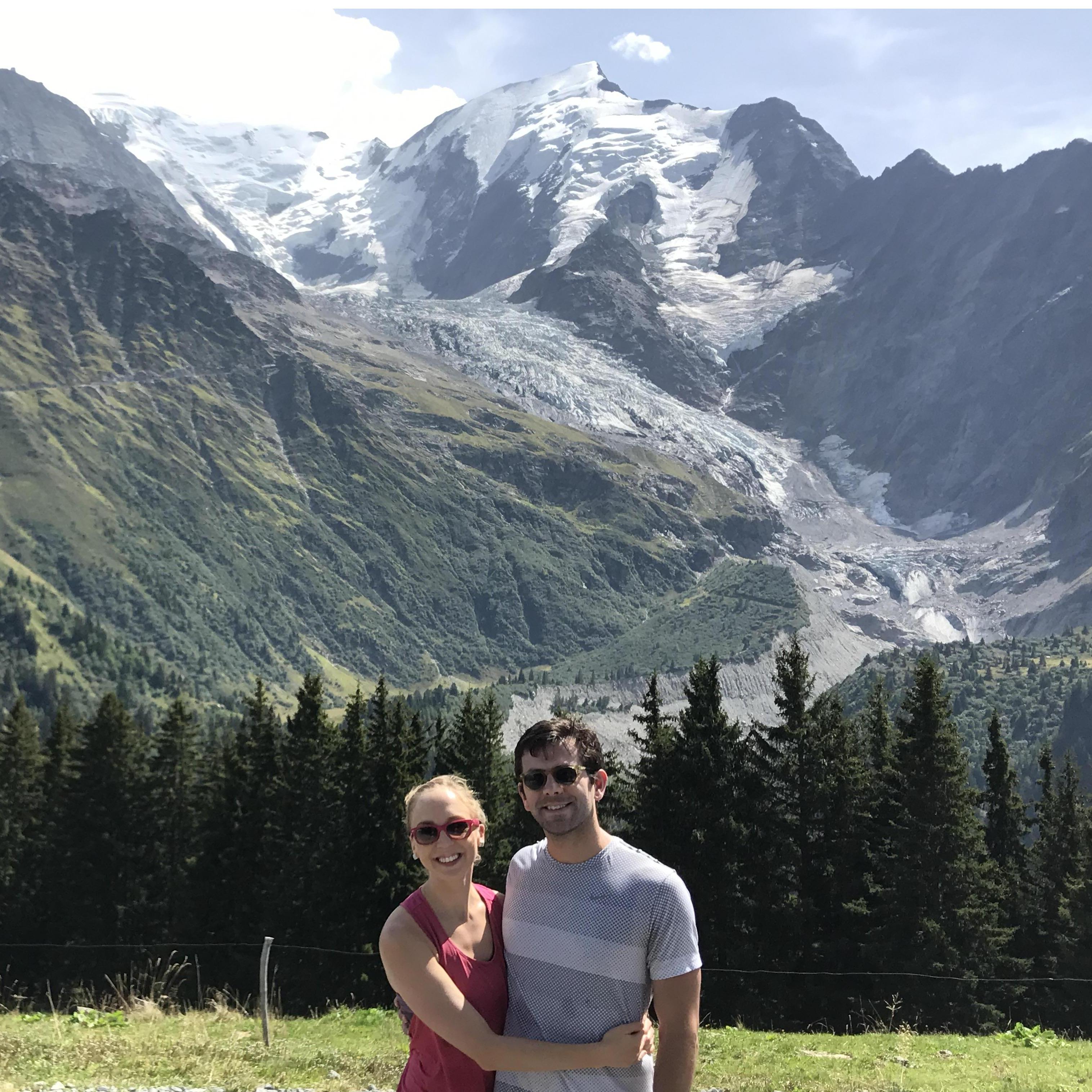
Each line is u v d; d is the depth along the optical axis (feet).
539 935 22.85
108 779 269.03
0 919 266.36
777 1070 77.87
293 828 231.09
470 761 232.73
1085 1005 227.61
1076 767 265.54
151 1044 62.95
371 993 208.03
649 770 203.62
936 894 200.64
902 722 212.23
